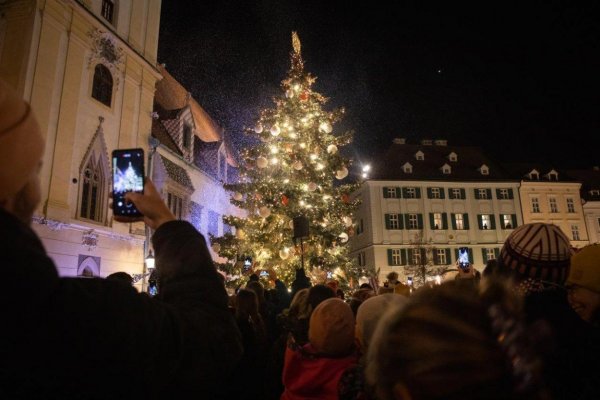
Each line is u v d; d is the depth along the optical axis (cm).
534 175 4569
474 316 88
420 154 4569
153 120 2414
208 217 2753
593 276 214
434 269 3762
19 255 79
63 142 1515
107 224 1712
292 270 1458
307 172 1485
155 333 99
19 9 1465
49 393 88
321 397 258
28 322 79
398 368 88
